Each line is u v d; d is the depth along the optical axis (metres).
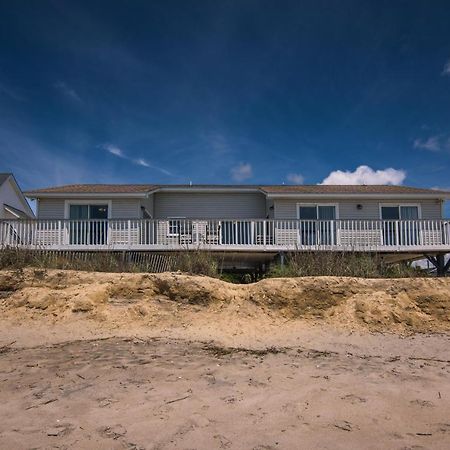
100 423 4.80
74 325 9.89
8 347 8.54
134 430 4.63
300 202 19.25
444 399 5.80
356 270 13.06
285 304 10.84
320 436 4.57
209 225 17.31
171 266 13.23
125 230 17.44
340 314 10.68
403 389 6.21
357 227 18.19
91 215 18.92
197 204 20.86
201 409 5.30
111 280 11.05
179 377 6.61
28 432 4.54
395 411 5.34
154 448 4.22
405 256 18.73
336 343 9.39
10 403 5.41
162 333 9.69
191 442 4.37
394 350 8.90
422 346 9.17
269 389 6.16
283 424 4.89
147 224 17.64
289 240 17.88
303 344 9.30
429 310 10.82
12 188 25.19
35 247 14.62
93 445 4.25
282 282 11.22
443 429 4.77
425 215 19.58
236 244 16.36
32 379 6.41
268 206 20.56
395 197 19.16
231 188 20.45
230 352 8.41
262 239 17.70
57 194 18.39
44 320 10.00
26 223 16.34
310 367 7.41
